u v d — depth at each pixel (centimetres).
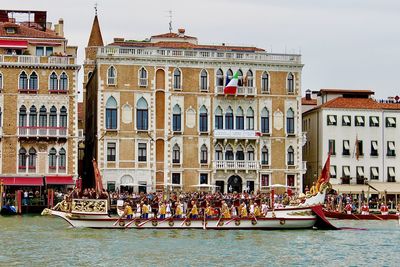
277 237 5462
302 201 6250
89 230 5784
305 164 8856
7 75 8075
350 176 9150
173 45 9025
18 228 5941
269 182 8744
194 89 8612
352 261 4353
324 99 9650
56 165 8106
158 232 5703
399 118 9325
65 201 6050
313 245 5041
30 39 8300
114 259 4281
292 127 8844
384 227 6488
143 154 8475
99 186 6481
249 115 8756
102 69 8419
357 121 9238
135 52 8481
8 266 4006
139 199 6906
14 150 8038
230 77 8681
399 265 4225
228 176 8638
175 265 4088
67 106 8162
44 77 8138
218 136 8588
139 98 8481
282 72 8825
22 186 8094
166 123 8531
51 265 4050
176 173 8544
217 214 6212
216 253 4569
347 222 7106
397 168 9288
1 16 9000
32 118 8112
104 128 8381
